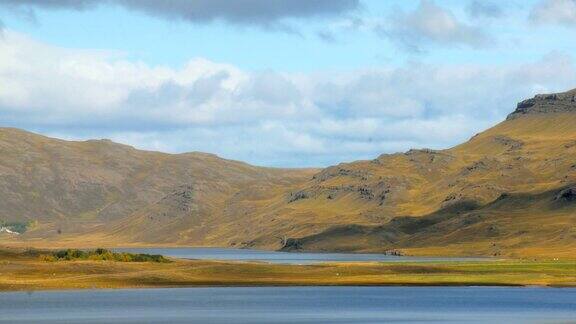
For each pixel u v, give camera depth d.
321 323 185.00
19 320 184.25
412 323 185.62
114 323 180.12
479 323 185.88
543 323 184.62
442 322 187.75
